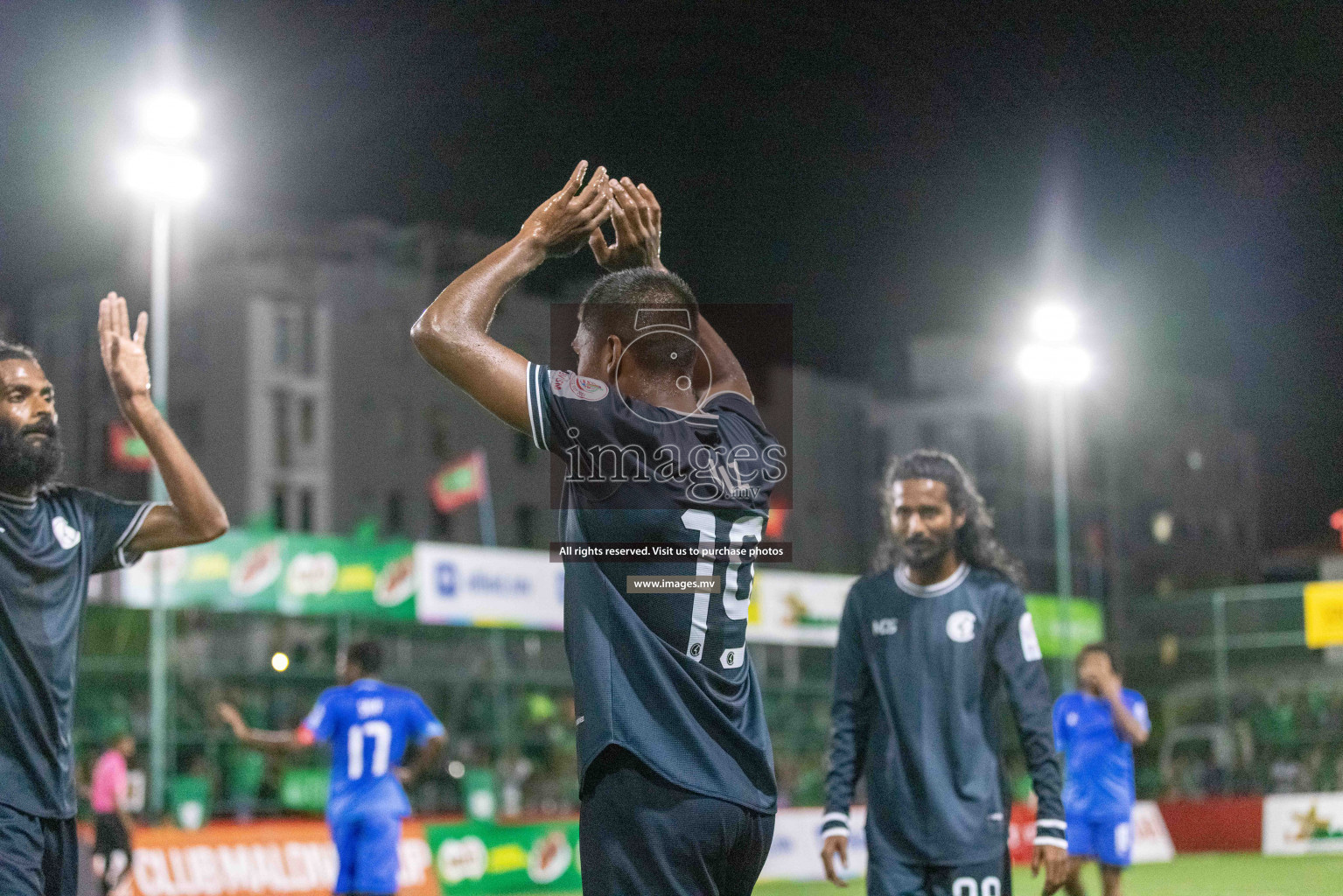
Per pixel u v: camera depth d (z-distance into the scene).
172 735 15.47
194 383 41.53
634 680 2.56
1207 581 61.41
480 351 2.53
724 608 2.62
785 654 21.17
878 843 4.37
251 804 15.27
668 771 2.51
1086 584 54.84
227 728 16.05
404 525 43.44
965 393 52.91
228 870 11.67
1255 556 64.62
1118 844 9.08
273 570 14.22
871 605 4.57
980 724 4.40
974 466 51.88
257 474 41.06
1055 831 4.35
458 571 14.83
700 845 2.51
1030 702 4.42
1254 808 20.27
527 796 18.53
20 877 3.23
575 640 2.61
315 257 43.25
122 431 17.12
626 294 2.69
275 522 41.09
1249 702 22.52
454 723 18.64
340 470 42.44
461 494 23.88
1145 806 20.64
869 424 52.19
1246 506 64.88
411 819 13.28
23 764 3.32
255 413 41.19
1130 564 58.34
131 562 3.71
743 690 2.66
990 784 4.35
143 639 16.14
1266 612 22.58
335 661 17.69
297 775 16.33
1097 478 57.25
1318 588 22.19
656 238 2.95
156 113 14.44
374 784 7.99
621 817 2.52
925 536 4.43
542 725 19.69
